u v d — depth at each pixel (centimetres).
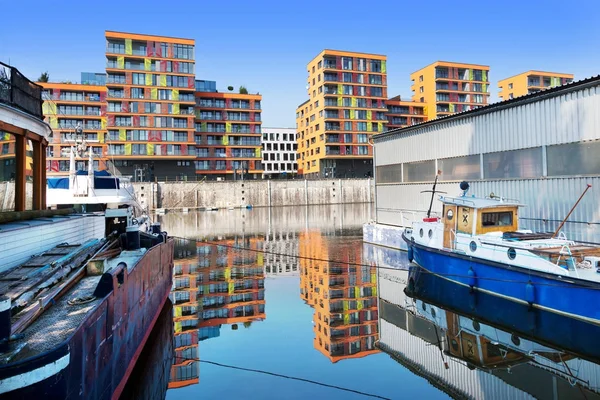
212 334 1143
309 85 8150
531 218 1593
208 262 2214
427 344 1043
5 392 418
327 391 802
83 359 530
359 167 7912
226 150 7388
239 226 3938
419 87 8544
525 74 8650
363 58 7575
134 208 2019
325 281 1747
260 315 1320
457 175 1969
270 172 9675
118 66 6153
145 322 952
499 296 1252
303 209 6316
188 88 6525
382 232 2503
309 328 1189
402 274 1819
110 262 898
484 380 833
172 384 833
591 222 1380
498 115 1739
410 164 2308
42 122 1070
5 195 916
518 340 1031
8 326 463
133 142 6253
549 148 1525
